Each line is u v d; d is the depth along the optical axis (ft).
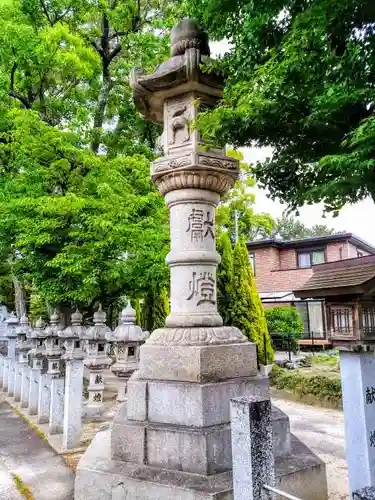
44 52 36.81
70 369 21.25
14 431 25.00
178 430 12.81
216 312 15.60
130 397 14.34
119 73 44.37
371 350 11.58
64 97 44.88
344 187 10.85
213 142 14.52
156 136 43.24
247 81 11.28
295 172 14.73
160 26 38.32
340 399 29.84
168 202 16.19
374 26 9.23
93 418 26.03
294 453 14.33
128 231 29.89
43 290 33.73
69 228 32.48
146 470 12.79
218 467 12.32
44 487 16.33
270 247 69.62
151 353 14.61
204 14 11.94
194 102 13.96
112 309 51.37
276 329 52.44
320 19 8.98
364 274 11.60
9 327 41.45
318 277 13.12
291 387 34.40
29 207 31.42
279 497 12.13
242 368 14.58
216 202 16.25
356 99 9.82
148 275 31.35
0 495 15.71
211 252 15.72
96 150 42.22
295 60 9.59
